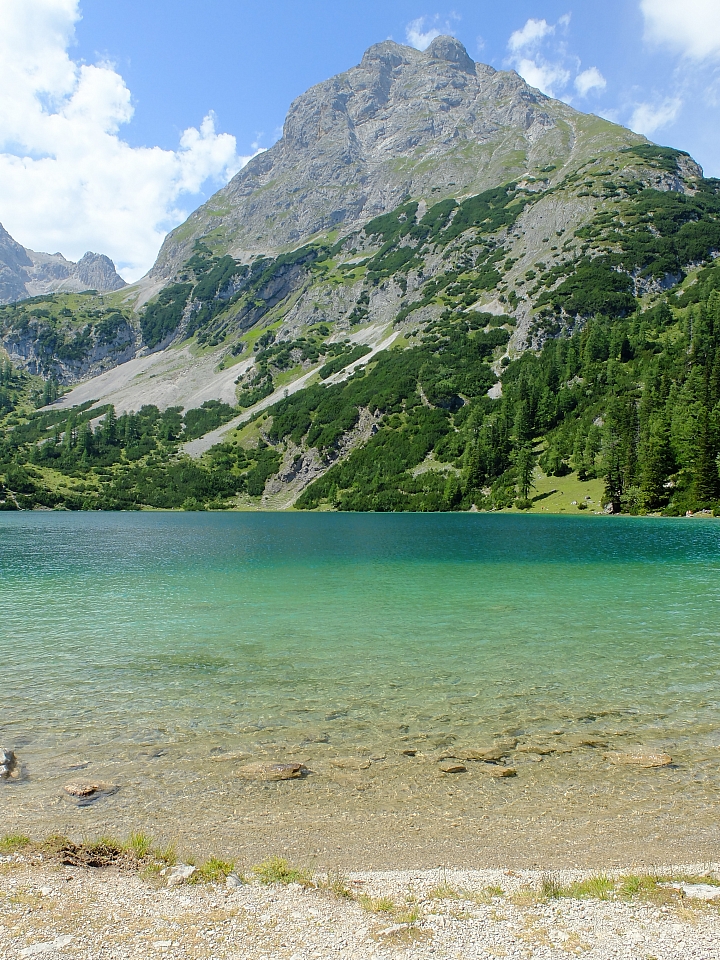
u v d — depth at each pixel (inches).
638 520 4313.5
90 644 1167.0
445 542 3189.0
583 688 892.0
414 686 908.0
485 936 350.6
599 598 1624.0
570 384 6939.0
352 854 461.4
